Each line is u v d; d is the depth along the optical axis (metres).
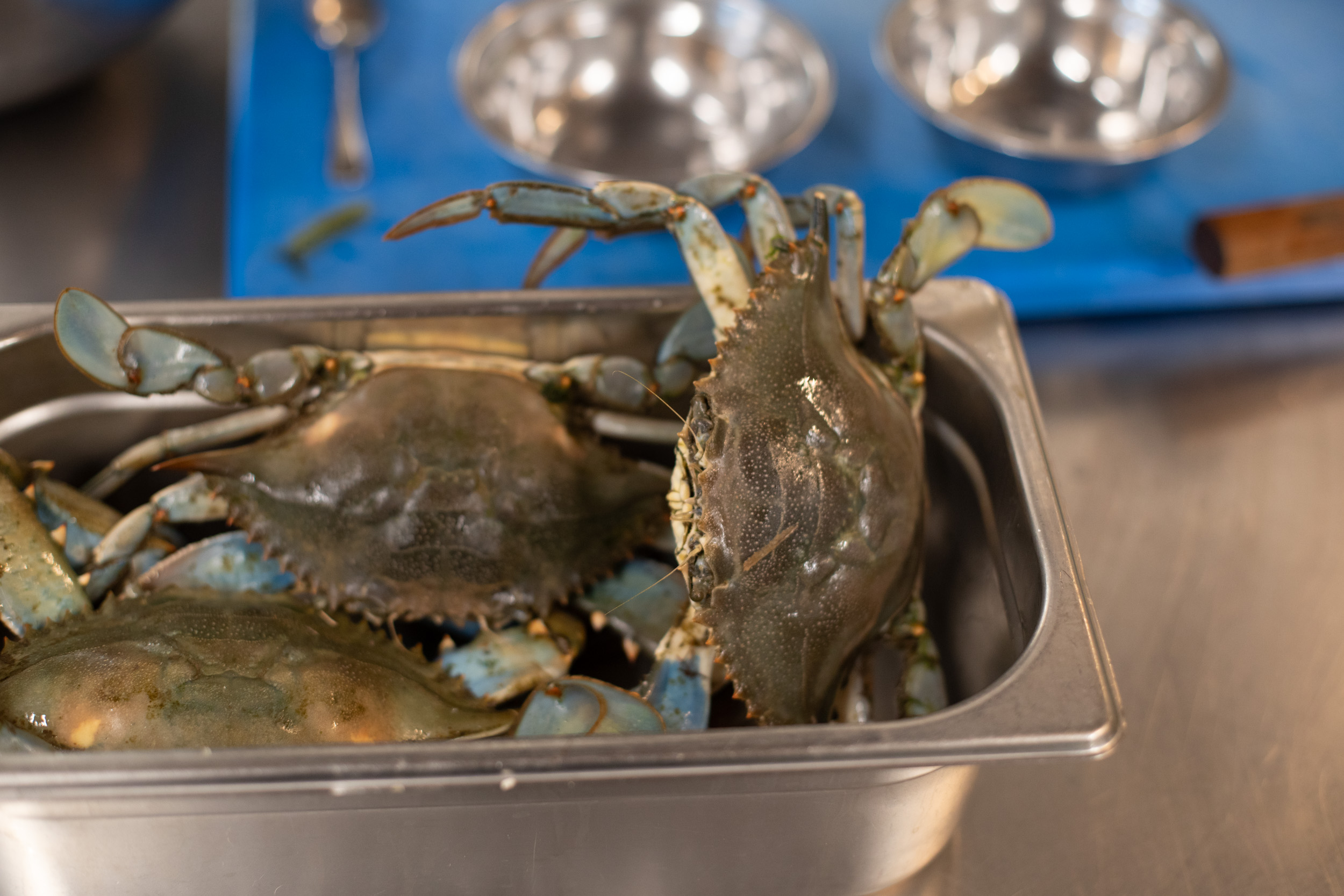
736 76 1.01
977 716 0.67
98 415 0.77
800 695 0.72
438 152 0.99
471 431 0.76
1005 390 0.74
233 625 0.71
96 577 0.75
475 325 0.76
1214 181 1.00
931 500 0.79
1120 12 1.02
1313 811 0.78
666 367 0.77
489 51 0.99
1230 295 0.96
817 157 1.00
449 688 0.74
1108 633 0.83
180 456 0.78
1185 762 0.79
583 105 1.00
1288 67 1.07
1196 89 0.99
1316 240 0.93
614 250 0.95
